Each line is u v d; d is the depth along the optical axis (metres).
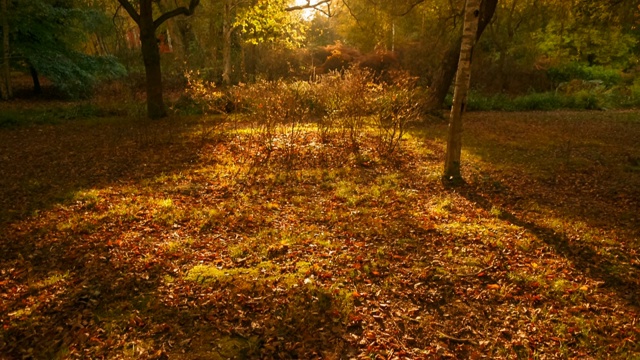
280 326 3.82
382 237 5.64
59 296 4.27
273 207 6.69
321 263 4.88
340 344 3.61
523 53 28.25
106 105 16.72
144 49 14.91
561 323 3.92
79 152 10.35
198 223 6.00
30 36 20.50
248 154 9.95
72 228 5.82
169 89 23.58
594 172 9.09
